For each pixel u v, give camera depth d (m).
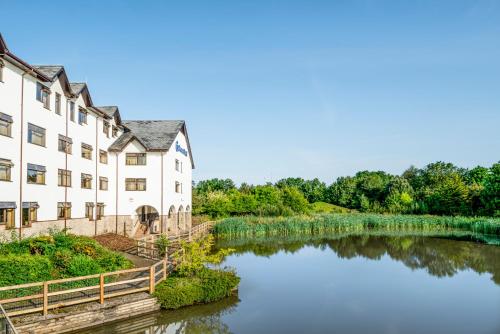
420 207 80.06
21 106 22.53
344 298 20.39
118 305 15.47
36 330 13.27
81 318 14.40
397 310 18.39
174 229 39.41
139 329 15.60
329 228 54.78
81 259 18.30
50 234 23.53
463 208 71.12
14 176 21.84
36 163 24.06
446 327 16.12
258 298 20.19
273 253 35.34
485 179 73.56
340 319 17.02
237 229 47.38
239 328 15.77
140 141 35.34
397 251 36.72
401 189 95.81
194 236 36.22
